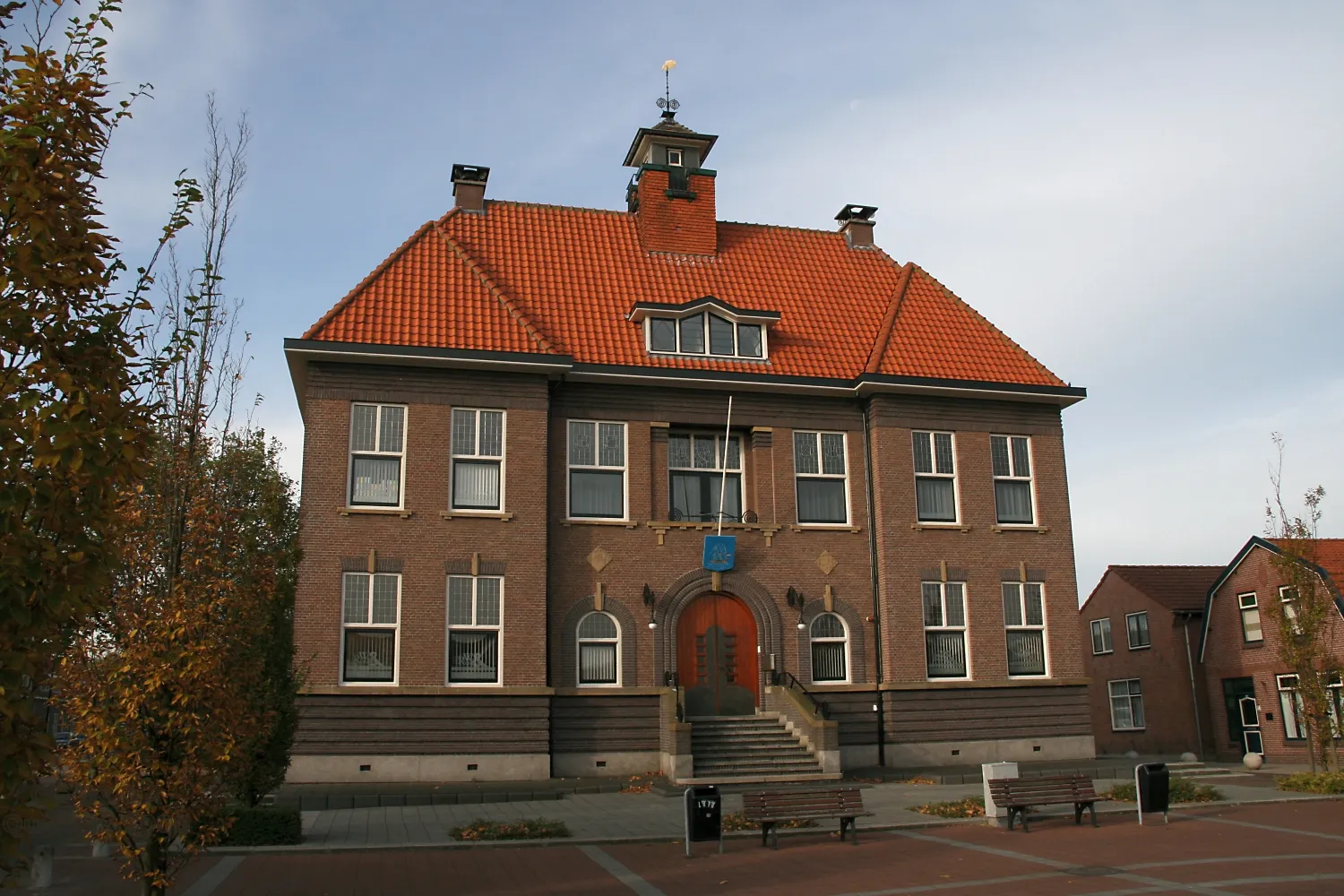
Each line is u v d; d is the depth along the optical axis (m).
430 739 22.44
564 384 25.39
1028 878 13.33
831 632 26.09
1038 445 28.16
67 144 6.90
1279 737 32.28
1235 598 34.62
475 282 26.06
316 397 23.41
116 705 10.41
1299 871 13.62
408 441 23.73
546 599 23.80
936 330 29.11
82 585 6.46
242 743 12.15
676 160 31.00
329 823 17.75
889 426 26.89
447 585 23.36
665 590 25.02
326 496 23.05
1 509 5.96
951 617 26.52
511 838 16.16
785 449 26.59
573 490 25.14
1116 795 20.14
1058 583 27.44
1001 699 26.28
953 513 27.14
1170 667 37.25
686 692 24.95
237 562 12.18
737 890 12.86
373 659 22.75
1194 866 14.05
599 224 29.81
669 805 19.98
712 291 28.52
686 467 26.42
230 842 15.43
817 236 32.12
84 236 6.84
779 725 24.41
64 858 15.36
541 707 23.12
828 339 28.12
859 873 13.87
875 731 25.48
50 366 6.57
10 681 5.94
